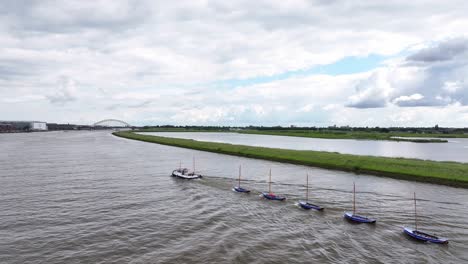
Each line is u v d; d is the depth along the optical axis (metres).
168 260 26.69
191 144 144.50
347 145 162.00
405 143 188.75
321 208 40.91
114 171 71.75
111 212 39.84
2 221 36.22
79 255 27.69
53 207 41.84
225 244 29.98
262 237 31.89
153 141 178.00
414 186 55.75
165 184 57.50
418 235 31.56
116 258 27.11
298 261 26.77
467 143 196.00
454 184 56.03
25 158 95.62
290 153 96.00
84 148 135.50
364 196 48.41
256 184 57.50
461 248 29.94
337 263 26.52
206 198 47.44
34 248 29.12
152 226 34.81
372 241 31.30
